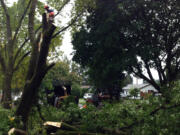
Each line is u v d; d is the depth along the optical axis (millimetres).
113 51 17641
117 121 5457
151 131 4559
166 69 20406
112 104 6105
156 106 4910
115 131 5254
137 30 17641
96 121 5840
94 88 17984
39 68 4926
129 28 17234
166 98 4898
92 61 18531
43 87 7000
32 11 7621
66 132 5527
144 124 4691
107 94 17891
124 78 19078
